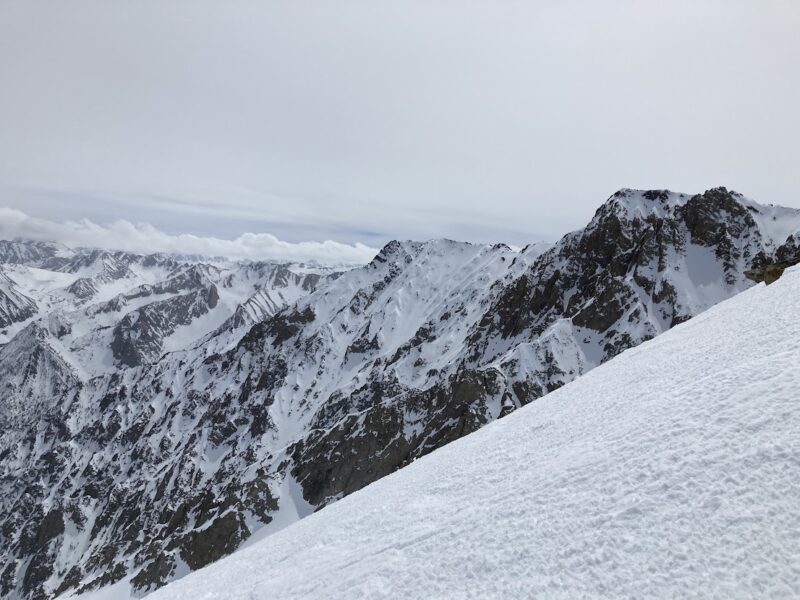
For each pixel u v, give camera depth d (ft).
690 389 46.96
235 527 397.39
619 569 27.32
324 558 52.31
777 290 87.61
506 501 42.50
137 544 545.03
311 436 481.87
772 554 24.34
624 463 38.17
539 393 393.29
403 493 67.87
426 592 33.24
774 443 30.89
